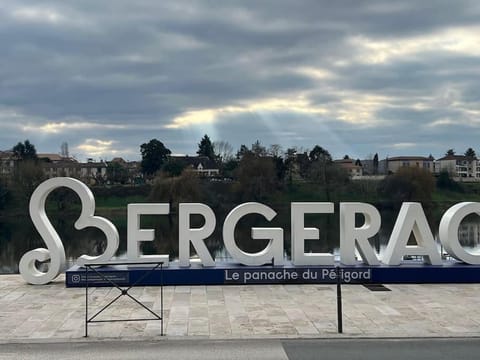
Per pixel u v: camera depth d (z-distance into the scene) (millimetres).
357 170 94812
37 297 13070
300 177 71062
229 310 11570
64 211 58938
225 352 8602
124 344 9117
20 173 59531
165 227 46969
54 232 15141
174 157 93000
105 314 11273
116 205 65188
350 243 14984
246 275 14500
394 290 13703
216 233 39750
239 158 77062
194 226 45625
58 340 9367
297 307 11836
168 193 54875
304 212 15008
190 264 15086
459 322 10539
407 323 10461
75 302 12492
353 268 14555
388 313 11273
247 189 62250
